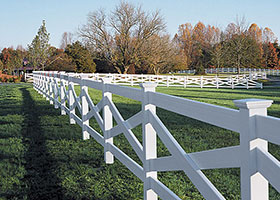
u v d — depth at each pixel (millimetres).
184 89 24266
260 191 1726
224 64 59094
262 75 37938
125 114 9391
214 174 4105
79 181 4023
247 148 1725
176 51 53781
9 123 8086
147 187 3211
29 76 43688
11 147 5621
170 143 2660
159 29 43625
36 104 12273
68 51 53781
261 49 73500
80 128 7324
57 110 10500
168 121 7910
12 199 3502
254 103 1676
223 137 6090
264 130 1641
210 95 17594
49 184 3926
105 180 4031
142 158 3328
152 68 51344
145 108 3162
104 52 45500
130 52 44812
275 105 11492
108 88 4633
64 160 4887
